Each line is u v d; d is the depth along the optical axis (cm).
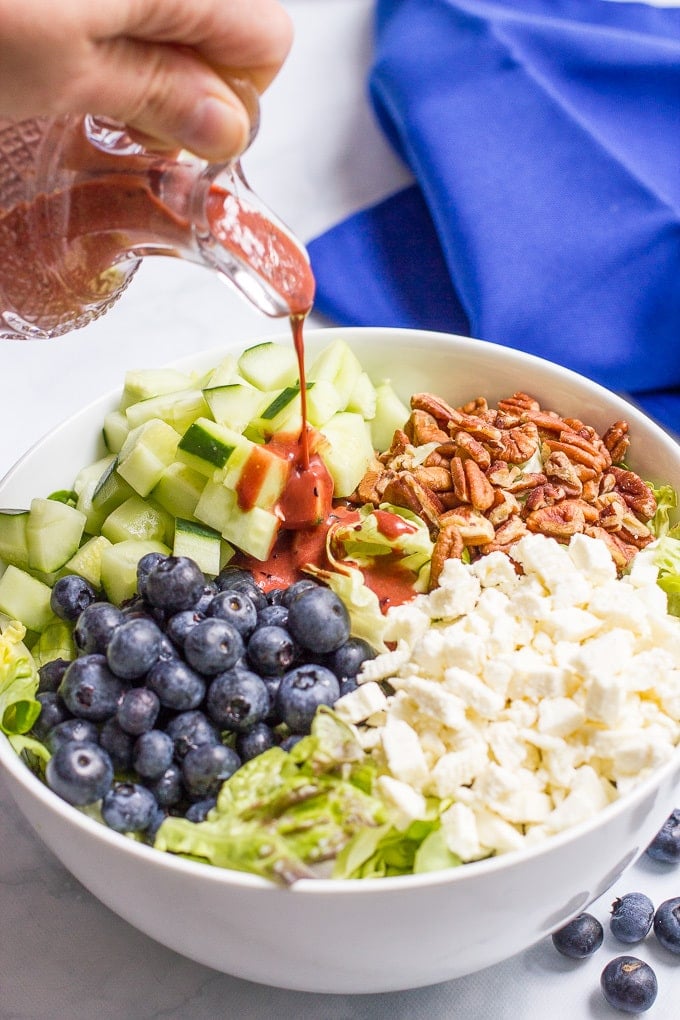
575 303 69
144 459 56
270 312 50
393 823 46
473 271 70
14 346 72
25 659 52
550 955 52
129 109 45
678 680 49
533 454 60
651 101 74
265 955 47
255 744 50
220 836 46
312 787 46
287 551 57
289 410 58
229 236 48
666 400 69
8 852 55
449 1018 51
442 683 50
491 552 57
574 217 70
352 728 49
